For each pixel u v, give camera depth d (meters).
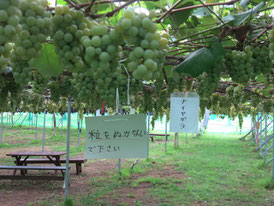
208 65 1.96
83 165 9.73
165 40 1.43
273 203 5.98
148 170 8.92
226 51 2.13
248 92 6.51
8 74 2.72
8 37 1.08
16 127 25.59
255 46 2.24
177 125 3.64
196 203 5.90
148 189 6.84
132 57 1.26
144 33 1.25
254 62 2.17
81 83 2.00
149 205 5.74
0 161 10.24
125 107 3.10
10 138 18.02
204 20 2.80
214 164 9.84
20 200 6.02
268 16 2.46
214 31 2.80
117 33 1.29
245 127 32.75
